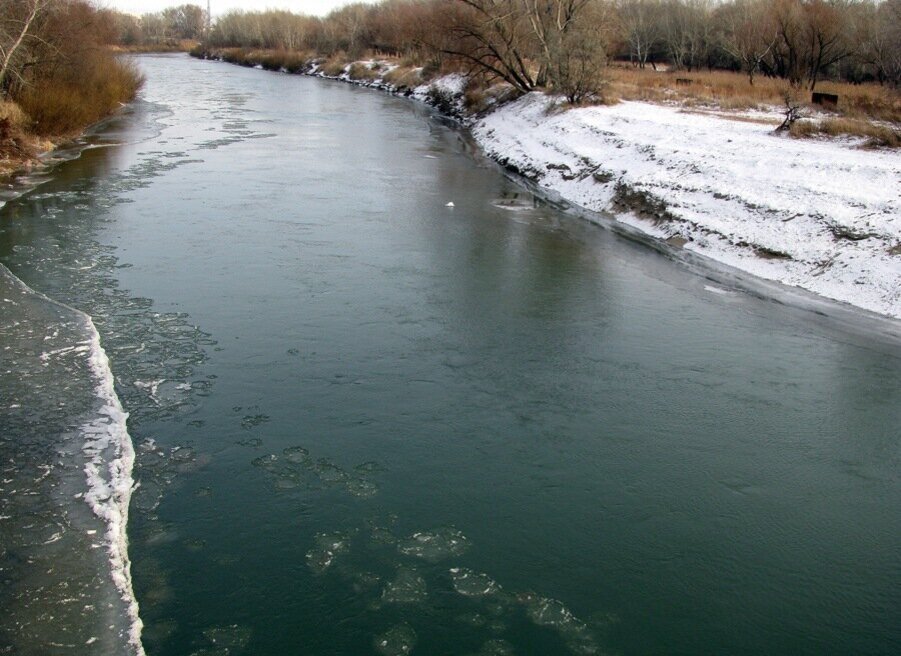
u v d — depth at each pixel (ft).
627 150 63.05
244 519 22.09
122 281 39.34
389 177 66.80
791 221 44.80
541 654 17.74
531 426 27.09
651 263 44.75
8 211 51.52
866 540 21.85
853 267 39.68
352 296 38.22
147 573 19.99
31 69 79.41
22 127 72.49
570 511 22.77
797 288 40.45
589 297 39.14
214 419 27.04
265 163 70.90
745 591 19.92
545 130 78.79
